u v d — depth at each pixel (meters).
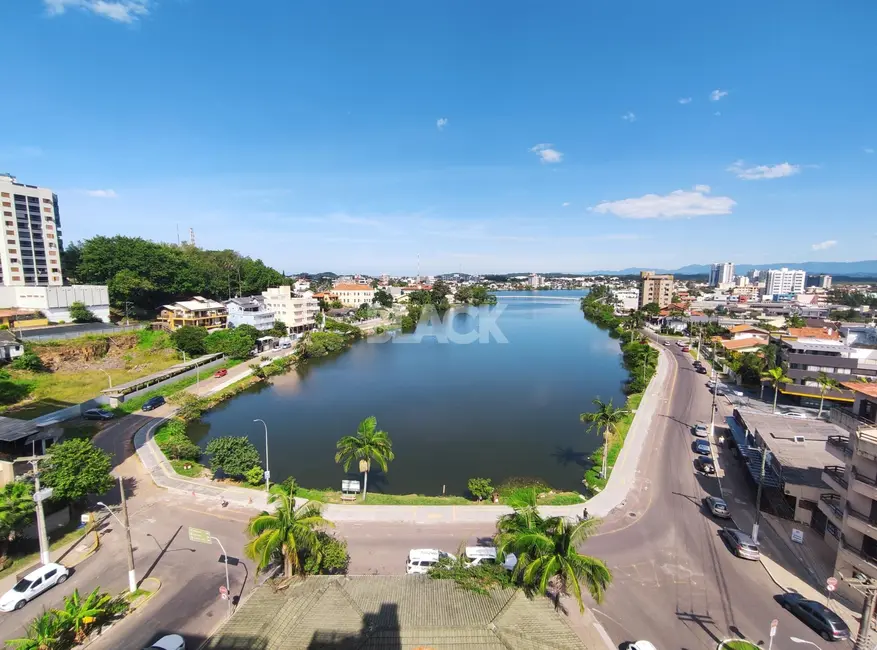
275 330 129.62
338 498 40.66
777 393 74.56
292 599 22.62
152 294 125.81
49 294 98.12
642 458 49.88
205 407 72.88
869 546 27.83
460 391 86.62
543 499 40.16
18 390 68.62
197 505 38.38
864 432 28.62
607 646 23.48
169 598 26.69
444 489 45.44
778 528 35.59
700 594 27.73
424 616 21.47
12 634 23.73
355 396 83.12
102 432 58.22
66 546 31.89
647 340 132.88
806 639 24.17
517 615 21.78
